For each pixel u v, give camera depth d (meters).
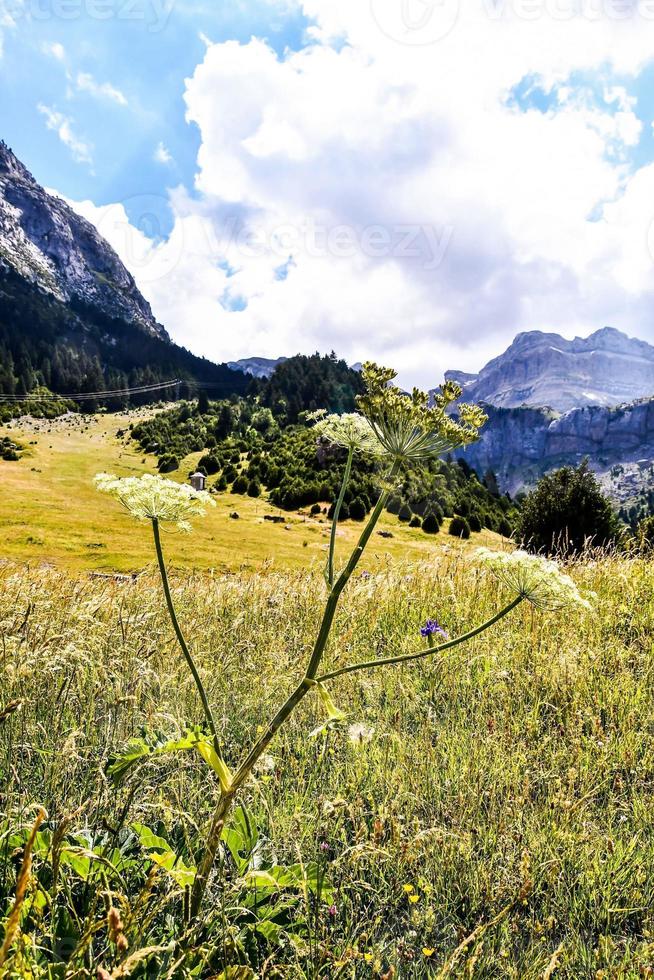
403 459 1.80
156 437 116.88
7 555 27.17
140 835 1.99
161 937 1.64
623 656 4.27
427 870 2.15
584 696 3.71
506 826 2.45
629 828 2.55
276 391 143.75
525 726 3.34
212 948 1.51
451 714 3.55
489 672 4.03
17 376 172.88
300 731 3.29
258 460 78.00
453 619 5.40
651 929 2.02
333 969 1.67
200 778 2.61
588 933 2.05
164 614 5.34
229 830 2.05
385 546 37.34
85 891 1.76
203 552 31.83
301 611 5.83
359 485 55.00
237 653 4.42
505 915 1.95
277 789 2.64
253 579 7.35
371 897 2.01
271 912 1.82
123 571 24.88
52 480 69.88
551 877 2.15
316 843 2.26
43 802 2.16
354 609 5.72
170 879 1.72
